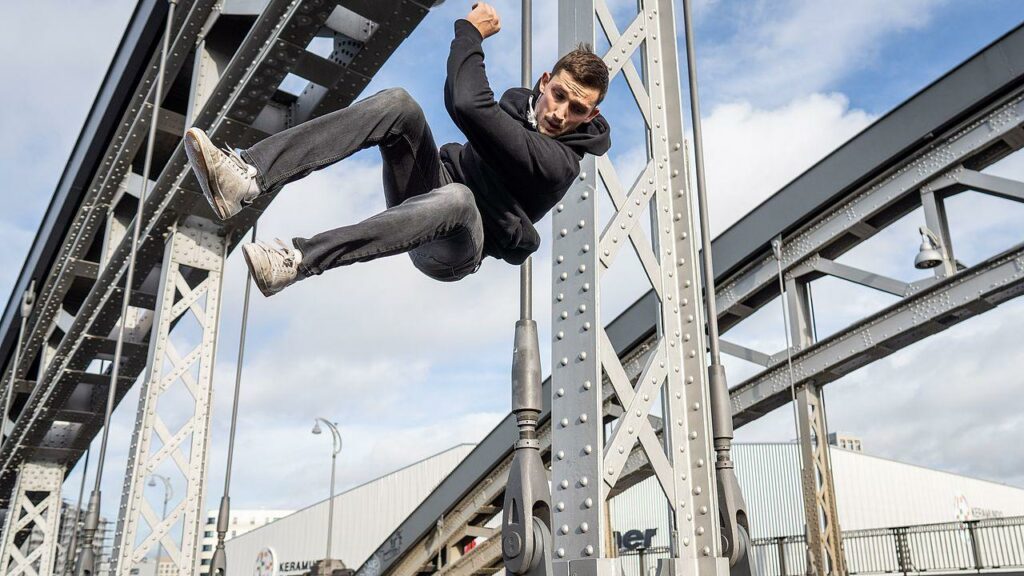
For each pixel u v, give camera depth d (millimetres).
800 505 35406
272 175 2016
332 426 35812
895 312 12734
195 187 9344
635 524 36406
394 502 54938
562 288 3170
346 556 55719
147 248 10438
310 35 7695
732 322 16281
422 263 2592
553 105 2561
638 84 3596
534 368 2523
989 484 48062
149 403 9203
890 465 42625
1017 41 11039
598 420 2885
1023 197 11102
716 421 3248
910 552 18109
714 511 3160
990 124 11508
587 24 3465
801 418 14414
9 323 17641
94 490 7480
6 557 17203
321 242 2002
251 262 1877
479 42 2406
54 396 15008
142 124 11156
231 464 9305
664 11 3795
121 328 7879
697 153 3602
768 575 19609
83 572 7293
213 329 9883
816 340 14586
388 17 7535
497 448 16750
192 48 9906
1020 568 15180
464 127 2322
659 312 3469
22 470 17875
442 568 18422
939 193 12461
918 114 12203
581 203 3182
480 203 2504
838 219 13672
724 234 15414
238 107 8539
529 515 2326
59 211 14422
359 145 2182
